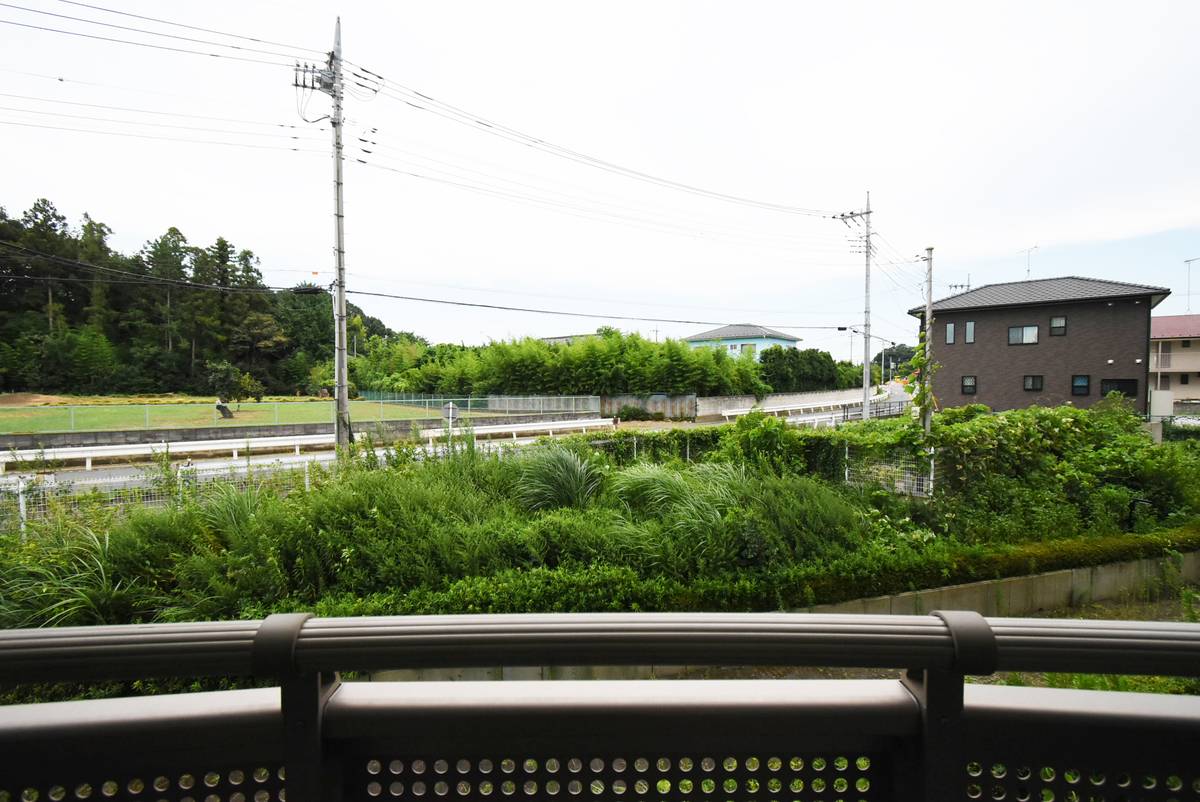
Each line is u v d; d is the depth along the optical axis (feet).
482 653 2.80
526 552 17.38
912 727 2.87
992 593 19.03
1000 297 96.17
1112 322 84.99
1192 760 2.86
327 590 15.74
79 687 12.49
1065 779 2.87
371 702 2.83
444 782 2.95
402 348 167.02
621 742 2.92
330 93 49.55
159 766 2.78
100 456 50.65
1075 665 2.73
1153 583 20.95
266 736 2.81
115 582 15.80
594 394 107.65
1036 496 23.97
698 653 2.85
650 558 17.33
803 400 135.64
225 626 2.78
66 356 141.38
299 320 196.65
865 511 22.52
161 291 164.66
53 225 167.73
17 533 17.70
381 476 21.31
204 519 18.01
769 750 2.94
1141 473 26.78
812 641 2.78
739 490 20.97
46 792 2.75
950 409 30.30
